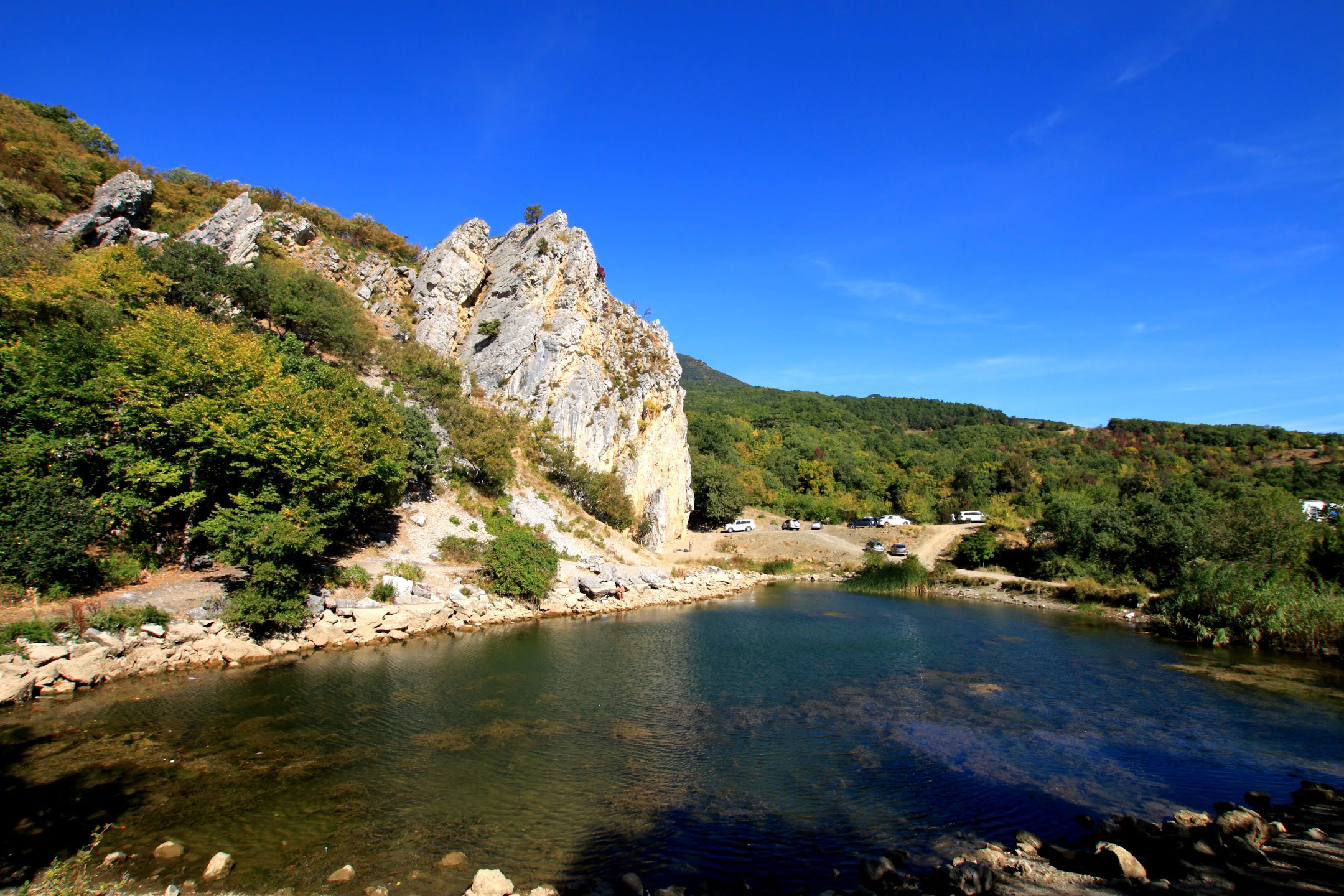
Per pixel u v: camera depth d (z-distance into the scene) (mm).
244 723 15773
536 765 14156
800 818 12328
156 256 36219
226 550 22078
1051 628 34938
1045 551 54031
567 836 11289
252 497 23938
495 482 41969
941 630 33188
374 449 29547
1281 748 16828
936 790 13797
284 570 22203
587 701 18953
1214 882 10008
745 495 86375
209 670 19984
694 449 97812
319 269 49625
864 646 28297
